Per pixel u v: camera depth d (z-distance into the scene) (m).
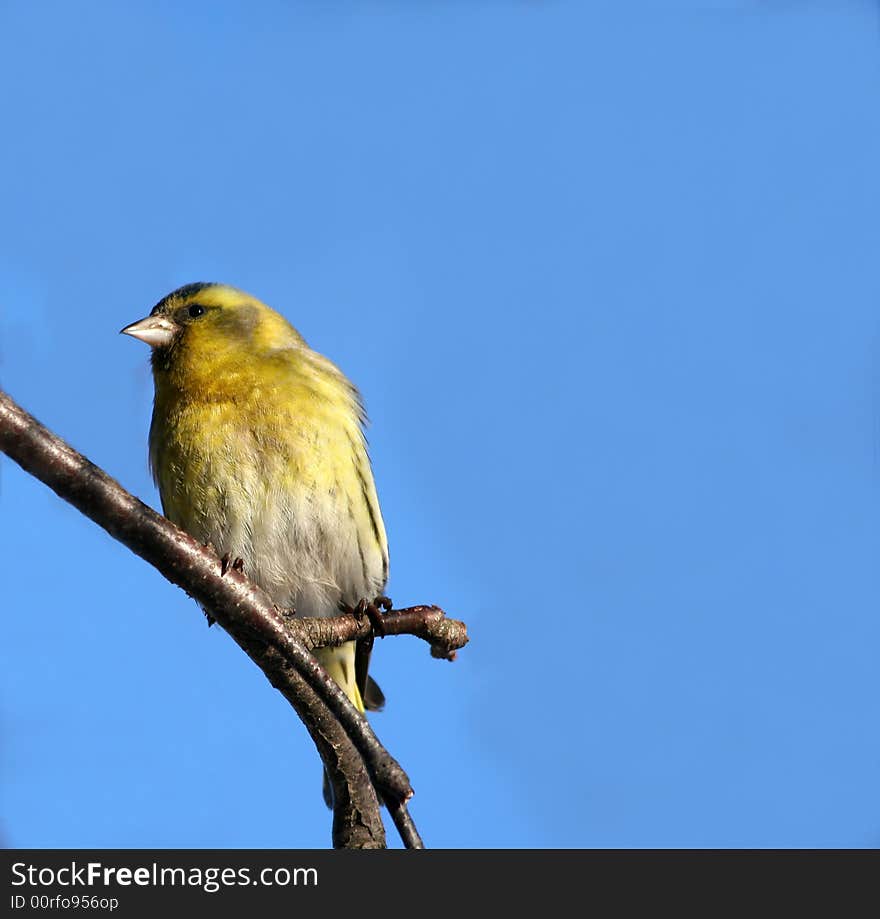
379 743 6.85
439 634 8.27
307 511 10.10
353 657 10.04
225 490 10.09
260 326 10.79
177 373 10.49
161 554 6.42
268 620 6.59
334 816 7.00
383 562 10.77
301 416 10.24
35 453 5.96
